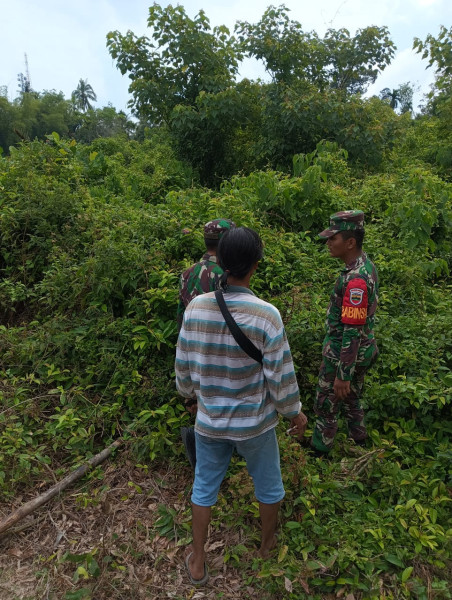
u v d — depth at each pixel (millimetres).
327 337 2986
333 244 2834
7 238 4840
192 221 4727
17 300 4480
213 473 2283
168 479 3045
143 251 4176
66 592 2316
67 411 3287
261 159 10703
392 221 5707
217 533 2656
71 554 2465
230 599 2309
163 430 3184
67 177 6246
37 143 6578
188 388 2316
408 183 6527
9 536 2635
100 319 3916
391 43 11258
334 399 2963
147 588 2355
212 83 10625
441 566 2393
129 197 7176
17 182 5527
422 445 3121
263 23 10688
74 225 5051
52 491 2857
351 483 2807
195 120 10477
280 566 2367
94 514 2775
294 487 2768
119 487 2969
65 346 3797
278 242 4926
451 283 5582
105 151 15016
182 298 3053
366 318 2793
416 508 2617
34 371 3742
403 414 3354
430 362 3525
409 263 4957
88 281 4098
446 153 10031
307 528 2574
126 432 3283
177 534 2645
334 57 11508
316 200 5766
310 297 4148
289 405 2137
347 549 2396
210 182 11539
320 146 8469
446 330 3797
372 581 2291
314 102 9461
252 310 2035
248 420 2131
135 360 3662
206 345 2092
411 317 4156
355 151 9398
